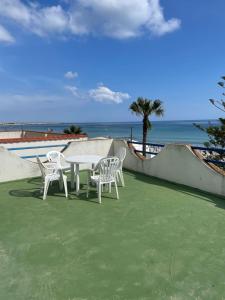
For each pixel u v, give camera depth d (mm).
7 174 6117
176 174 5938
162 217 3924
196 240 3178
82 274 2486
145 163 6871
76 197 4930
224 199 4770
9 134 11500
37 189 5496
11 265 2641
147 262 2693
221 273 2506
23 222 3744
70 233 3381
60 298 2160
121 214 4055
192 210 4215
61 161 6805
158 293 2221
